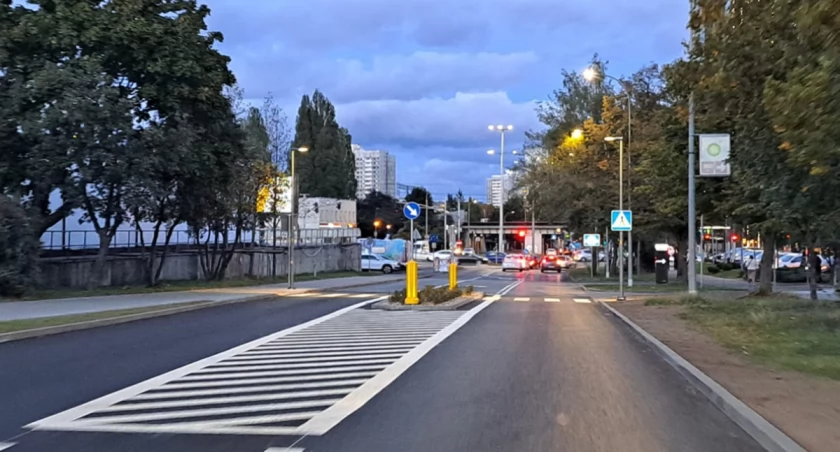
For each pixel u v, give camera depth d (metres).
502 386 10.68
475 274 61.84
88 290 30.19
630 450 7.23
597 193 45.66
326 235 65.69
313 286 37.19
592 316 22.58
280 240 55.88
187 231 41.34
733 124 22.62
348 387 10.55
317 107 95.25
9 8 28.81
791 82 9.96
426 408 9.13
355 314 22.80
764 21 11.88
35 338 16.34
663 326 18.41
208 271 40.91
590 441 7.56
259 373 11.75
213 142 33.44
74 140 27.17
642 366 12.70
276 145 54.03
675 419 8.62
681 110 16.95
